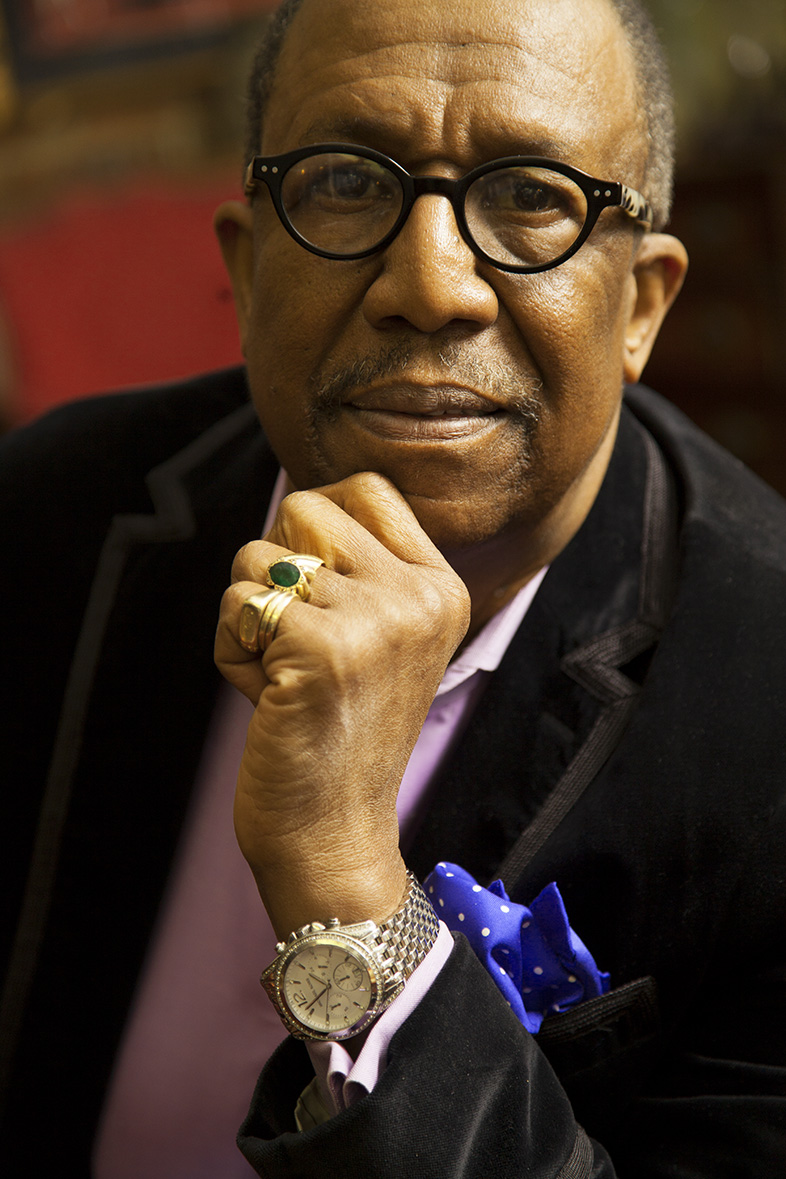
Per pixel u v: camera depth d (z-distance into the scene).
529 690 0.87
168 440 1.18
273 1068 0.70
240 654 0.70
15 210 2.53
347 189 0.74
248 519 1.04
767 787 0.78
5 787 1.12
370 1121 0.63
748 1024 0.78
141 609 1.05
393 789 0.70
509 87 0.71
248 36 2.48
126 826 1.01
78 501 1.17
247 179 0.82
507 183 0.72
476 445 0.74
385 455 0.74
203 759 1.04
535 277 0.73
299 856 0.67
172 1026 1.01
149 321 2.38
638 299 0.90
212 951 1.01
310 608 0.68
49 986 1.01
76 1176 1.02
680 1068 0.82
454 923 0.75
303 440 0.79
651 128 0.81
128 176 2.54
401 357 0.72
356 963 0.66
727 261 2.50
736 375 2.57
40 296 2.40
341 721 0.67
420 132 0.71
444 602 0.70
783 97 2.39
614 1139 0.82
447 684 0.91
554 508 0.82
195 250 2.37
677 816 0.79
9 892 1.11
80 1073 1.01
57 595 1.14
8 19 2.53
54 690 1.12
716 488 1.00
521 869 0.82
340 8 0.73
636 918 0.79
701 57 2.39
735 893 0.77
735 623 0.86
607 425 0.82
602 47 0.75
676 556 0.94
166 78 2.53
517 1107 0.67
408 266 0.70
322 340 0.76
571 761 0.84
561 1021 0.78
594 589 0.91
